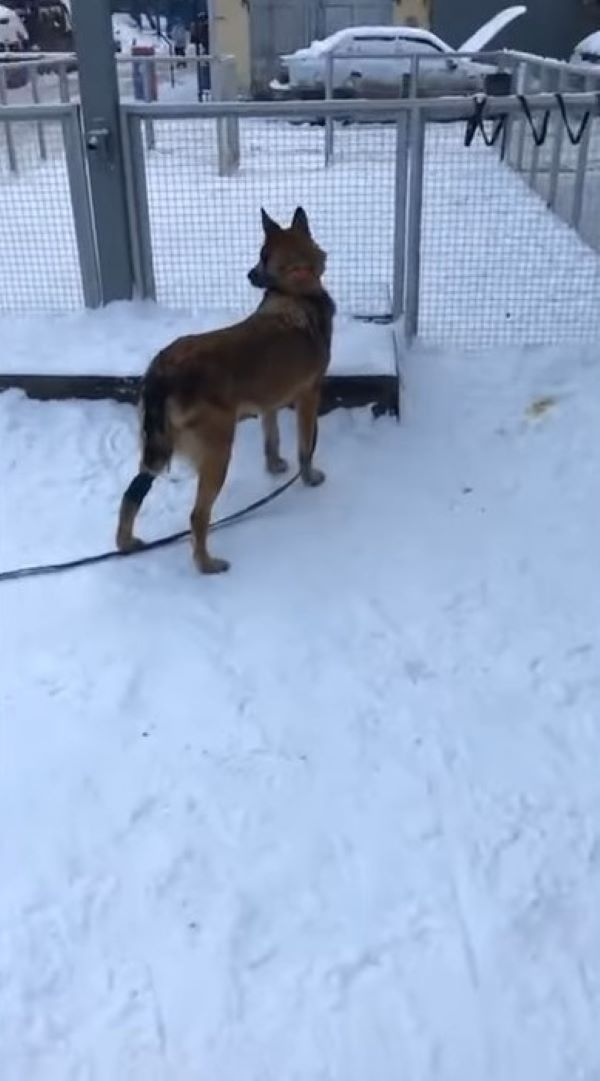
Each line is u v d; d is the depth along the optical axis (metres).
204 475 3.33
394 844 2.44
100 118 4.49
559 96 4.58
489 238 6.27
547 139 7.51
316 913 2.27
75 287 5.14
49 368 4.34
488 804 2.55
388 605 3.29
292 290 3.56
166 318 4.87
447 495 3.88
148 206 4.92
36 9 18.95
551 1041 2.01
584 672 2.98
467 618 3.22
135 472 4.00
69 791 2.60
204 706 2.88
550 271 5.70
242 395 3.37
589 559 3.49
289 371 3.50
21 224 5.33
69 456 4.10
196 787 2.61
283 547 3.59
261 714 2.84
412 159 4.55
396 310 4.95
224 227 5.98
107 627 3.20
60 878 2.37
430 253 6.00
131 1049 2.01
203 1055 2.00
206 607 3.29
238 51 16.11
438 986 2.12
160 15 28.58
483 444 4.18
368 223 5.59
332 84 13.00
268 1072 1.97
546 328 4.98
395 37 13.23
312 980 2.13
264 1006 2.08
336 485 3.95
